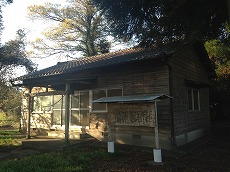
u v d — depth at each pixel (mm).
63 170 6242
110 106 8922
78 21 27188
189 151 9180
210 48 19547
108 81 11688
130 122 8242
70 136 11859
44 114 14797
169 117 9562
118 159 7680
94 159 7645
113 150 8547
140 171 6402
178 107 10406
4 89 20938
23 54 21219
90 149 9367
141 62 10219
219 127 16891
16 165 6734
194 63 13539
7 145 10844
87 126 12422
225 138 12656
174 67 10531
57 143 10344
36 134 14562
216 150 9508
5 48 18797
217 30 9508
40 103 15234
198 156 8367
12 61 19219
